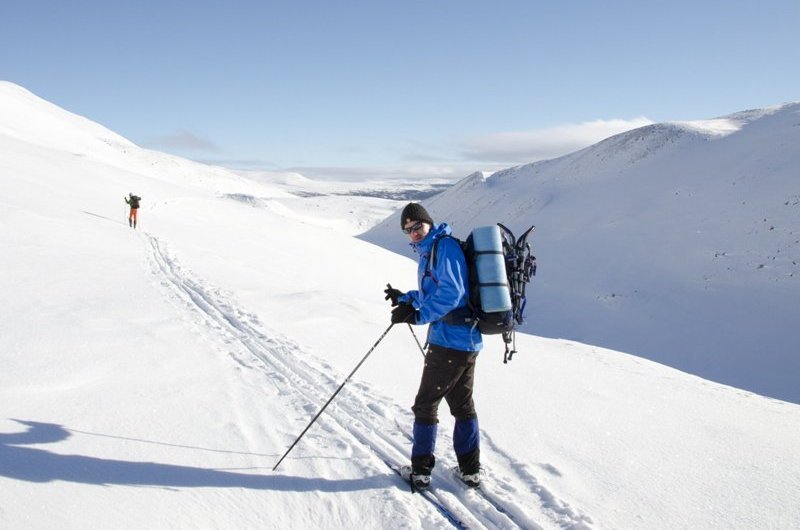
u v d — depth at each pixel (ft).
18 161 109.09
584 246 194.70
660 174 239.30
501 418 16.15
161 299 29.84
